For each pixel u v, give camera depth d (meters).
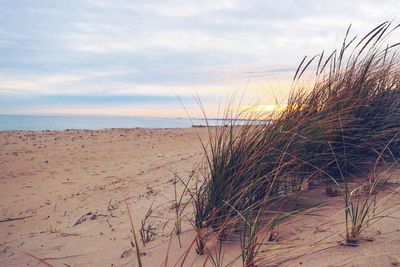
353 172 2.84
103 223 3.36
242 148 2.53
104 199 5.09
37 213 4.77
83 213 4.23
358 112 3.04
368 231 1.81
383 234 1.75
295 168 2.51
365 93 3.18
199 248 2.02
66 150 11.05
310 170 2.69
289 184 2.66
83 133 16.00
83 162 9.20
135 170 7.67
